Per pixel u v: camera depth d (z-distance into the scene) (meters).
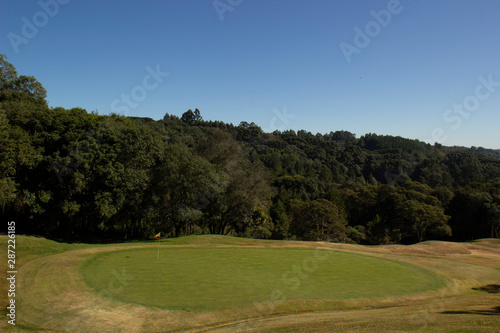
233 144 40.62
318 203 53.19
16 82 60.88
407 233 56.31
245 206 39.66
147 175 31.61
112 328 11.07
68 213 28.19
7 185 24.44
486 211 54.25
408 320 11.51
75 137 27.78
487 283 20.48
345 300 14.57
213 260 21.08
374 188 72.75
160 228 37.38
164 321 11.62
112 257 21.02
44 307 12.62
